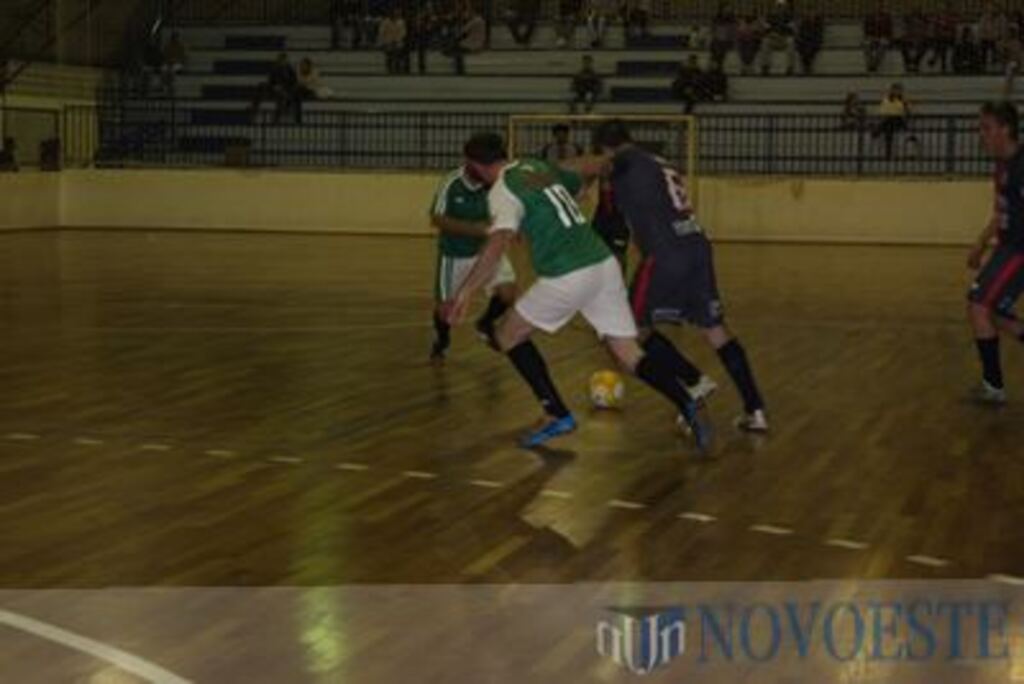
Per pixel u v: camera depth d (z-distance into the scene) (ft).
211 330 49.85
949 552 22.79
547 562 22.15
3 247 88.84
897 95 103.40
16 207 104.88
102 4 119.55
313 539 23.40
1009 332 36.81
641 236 31.48
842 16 121.49
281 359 43.21
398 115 111.96
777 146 107.55
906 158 104.78
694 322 32.40
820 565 22.00
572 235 29.76
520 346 30.73
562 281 29.84
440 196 41.86
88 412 34.27
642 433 32.42
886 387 39.34
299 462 29.17
